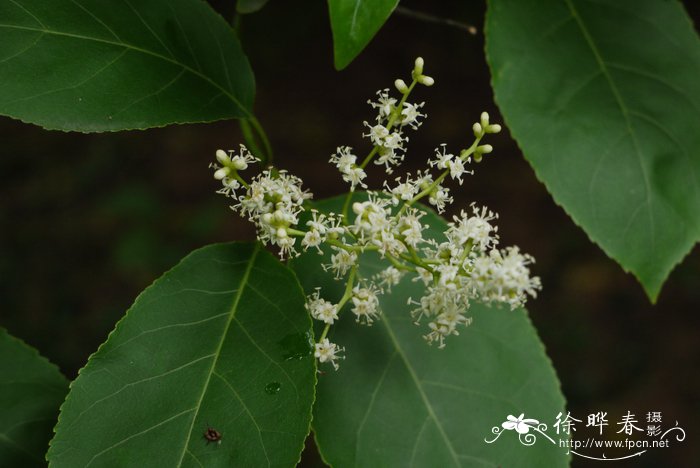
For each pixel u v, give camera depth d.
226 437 0.51
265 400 0.52
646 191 0.56
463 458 0.55
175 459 0.51
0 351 0.56
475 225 0.52
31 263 1.48
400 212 0.52
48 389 0.56
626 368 1.37
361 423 0.54
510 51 0.56
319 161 1.64
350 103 1.75
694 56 0.57
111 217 1.53
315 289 0.55
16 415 0.56
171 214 1.53
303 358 0.52
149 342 0.52
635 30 0.57
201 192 1.57
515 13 0.57
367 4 0.50
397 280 0.54
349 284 0.53
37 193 1.59
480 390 0.56
